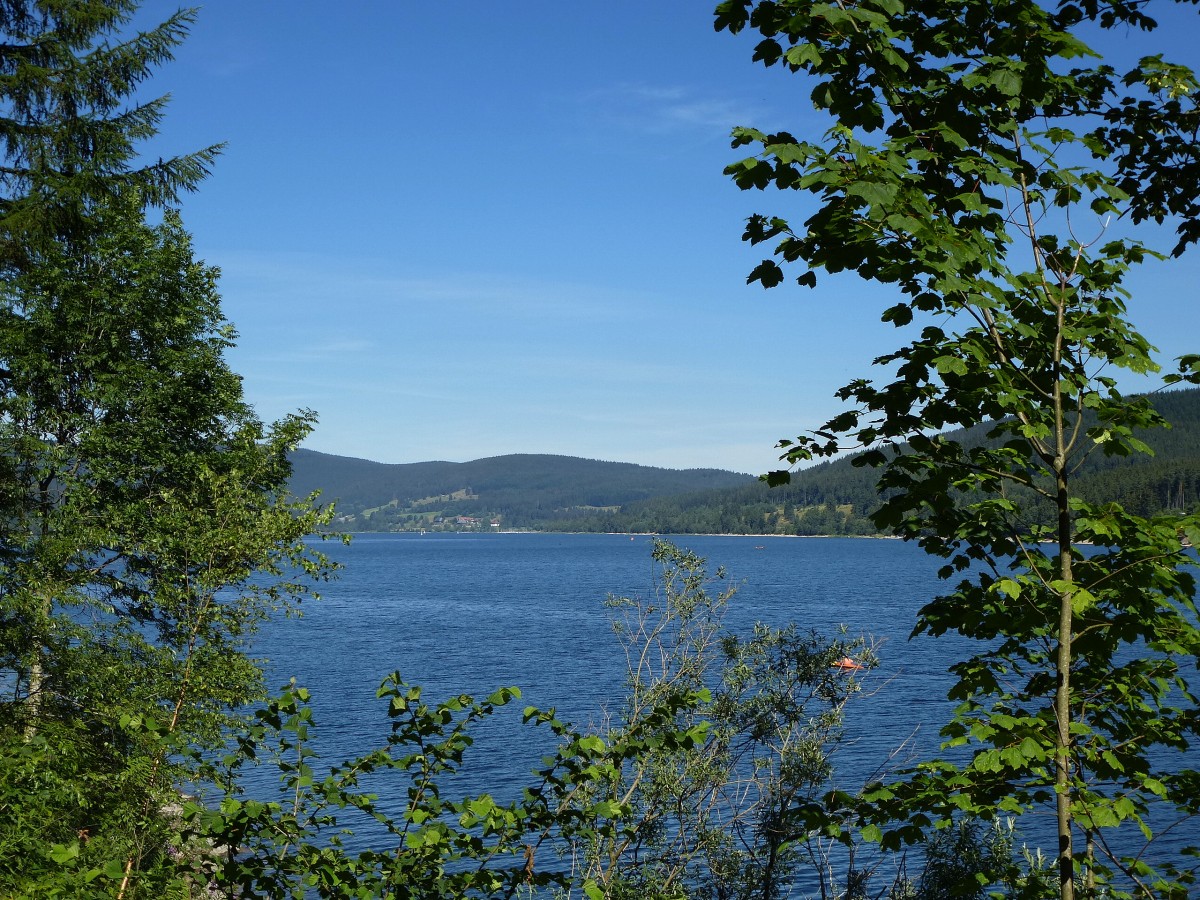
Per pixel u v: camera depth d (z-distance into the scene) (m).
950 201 4.54
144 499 18.08
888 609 76.06
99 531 17.09
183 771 11.10
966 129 4.64
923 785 4.70
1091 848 4.86
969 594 5.09
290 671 50.62
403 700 4.77
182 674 14.42
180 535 15.59
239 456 18.17
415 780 4.79
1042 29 4.43
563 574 149.00
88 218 19.98
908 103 4.62
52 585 16.64
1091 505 4.63
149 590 17.34
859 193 3.97
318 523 16.27
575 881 7.73
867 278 4.50
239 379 19.80
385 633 70.00
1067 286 4.68
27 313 18.97
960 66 4.60
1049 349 4.62
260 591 15.95
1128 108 5.69
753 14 4.39
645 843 10.32
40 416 18.58
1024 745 4.31
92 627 16.72
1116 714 5.00
